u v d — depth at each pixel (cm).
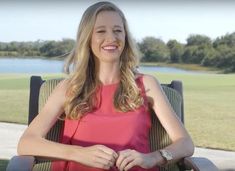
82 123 257
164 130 268
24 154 236
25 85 1202
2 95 1088
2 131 719
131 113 259
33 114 274
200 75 1283
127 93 262
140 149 254
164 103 266
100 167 225
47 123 255
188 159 230
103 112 260
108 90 265
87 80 266
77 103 258
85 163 227
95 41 264
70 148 231
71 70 271
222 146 653
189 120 830
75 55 271
